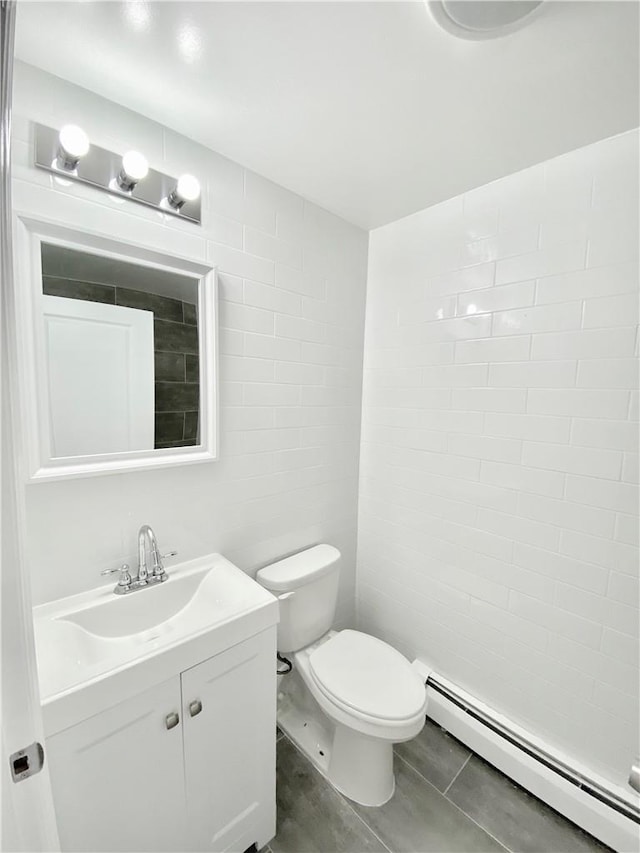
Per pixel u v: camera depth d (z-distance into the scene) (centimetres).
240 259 138
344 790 134
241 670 106
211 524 139
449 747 154
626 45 83
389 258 179
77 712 77
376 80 95
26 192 93
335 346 178
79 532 109
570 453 128
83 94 99
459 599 162
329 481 183
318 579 155
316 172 138
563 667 134
